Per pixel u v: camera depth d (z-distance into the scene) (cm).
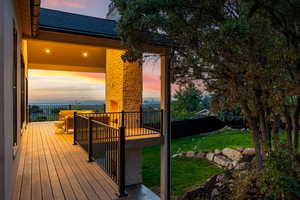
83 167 361
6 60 192
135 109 731
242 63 280
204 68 335
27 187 280
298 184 275
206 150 820
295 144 352
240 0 280
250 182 358
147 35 308
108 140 355
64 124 700
